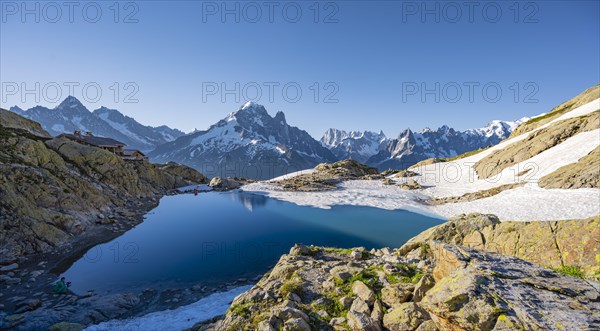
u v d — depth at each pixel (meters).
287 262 15.15
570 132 59.22
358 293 10.10
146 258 28.05
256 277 24.06
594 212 31.39
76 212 35.22
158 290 21.44
